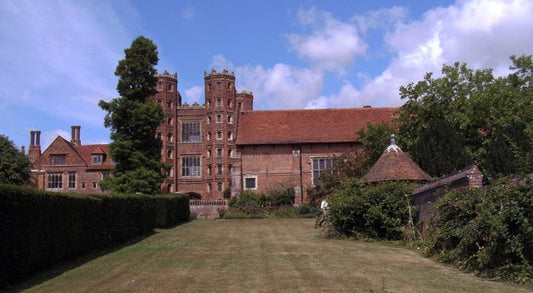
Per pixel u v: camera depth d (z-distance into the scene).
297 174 41.94
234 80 62.91
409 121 31.12
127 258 13.43
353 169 35.28
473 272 10.23
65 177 62.50
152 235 21.30
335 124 44.56
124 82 34.47
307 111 46.56
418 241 15.37
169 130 61.41
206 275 10.33
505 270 9.40
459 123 28.97
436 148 25.75
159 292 8.64
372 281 9.37
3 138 45.22
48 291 9.05
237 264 11.87
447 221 12.05
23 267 10.28
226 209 39.28
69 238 12.97
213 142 60.72
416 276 9.88
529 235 9.13
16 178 44.19
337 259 12.59
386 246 15.74
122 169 34.28
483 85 31.05
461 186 12.98
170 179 60.47
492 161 23.84
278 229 23.77
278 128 44.31
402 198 17.19
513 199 9.56
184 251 14.88
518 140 23.55
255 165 42.69
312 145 42.62
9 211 9.64
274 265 11.60
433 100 30.36
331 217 18.84
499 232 9.57
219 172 60.28
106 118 34.12
